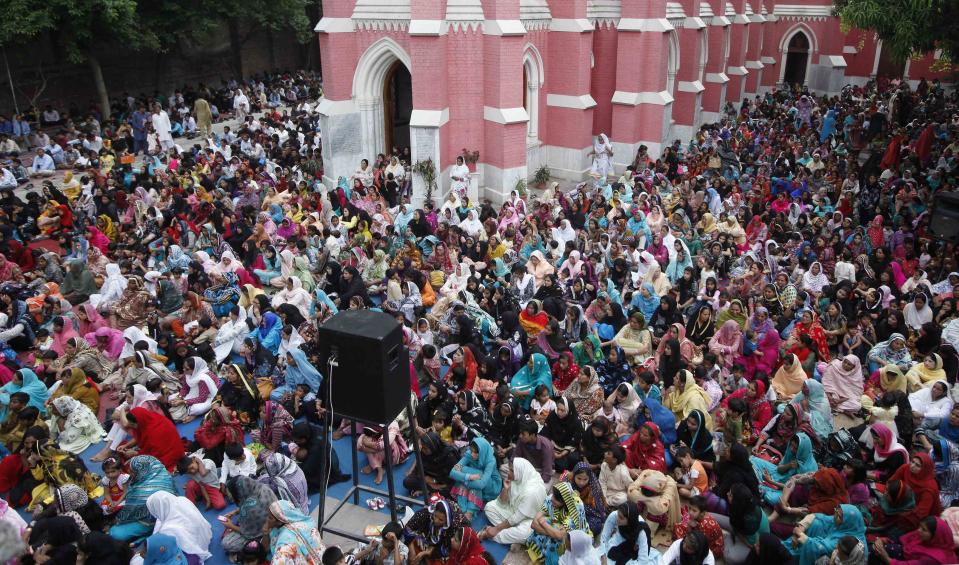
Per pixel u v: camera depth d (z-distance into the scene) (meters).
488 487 7.31
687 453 7.16
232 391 8.90
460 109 17.86
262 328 10.26
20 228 15.37
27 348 10.98
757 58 32.12
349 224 14.97
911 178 16.91
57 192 16.17
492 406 8.81
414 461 7.94
